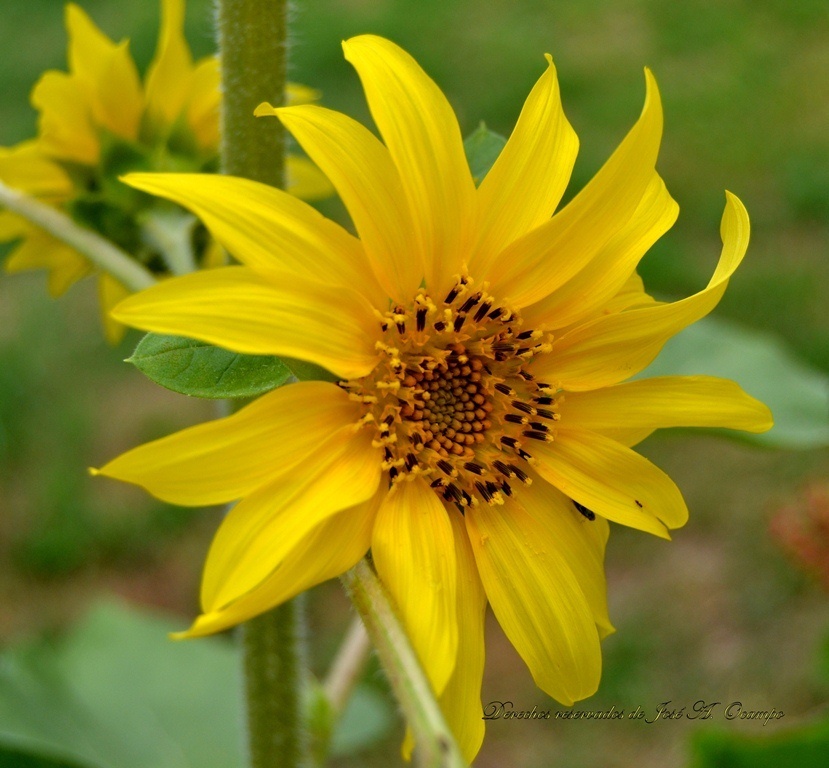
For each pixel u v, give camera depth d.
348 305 0.38
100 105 0.50
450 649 0.37
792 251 1.16
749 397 0.40
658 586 0.88
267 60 0.42
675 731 0.79
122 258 0.46
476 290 0.40
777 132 1.38
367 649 0.50
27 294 1.22
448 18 1.68
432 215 0.39
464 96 1.46
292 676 0.44
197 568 0.95
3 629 0.89
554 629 0.39
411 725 0.35
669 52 1.58
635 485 0.40
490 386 0.40
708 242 1.19
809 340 1.03
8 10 1.74
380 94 0.38
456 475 0.40
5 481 1.01
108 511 0.98
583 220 0.39
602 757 0.79
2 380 1.08
